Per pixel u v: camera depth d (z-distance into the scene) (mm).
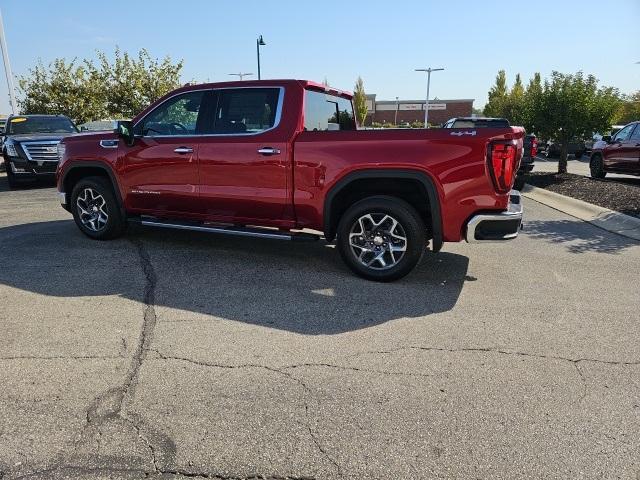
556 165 21656
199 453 2541
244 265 5594
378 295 4723
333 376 3262
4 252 6066
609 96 13688
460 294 4789
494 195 4543
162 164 5879
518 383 3203
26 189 12500
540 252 6426
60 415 2832
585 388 3150
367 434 2691
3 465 2447
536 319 4219
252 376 3252
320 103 5781
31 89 24062
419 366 3404
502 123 14234
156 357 3486
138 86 25062
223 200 5586
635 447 2605
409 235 4840
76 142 6547
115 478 2367
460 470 2436
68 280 5043
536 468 2453
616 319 4234
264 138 5266
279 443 2617
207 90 5652
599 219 8578
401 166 4699
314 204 5129
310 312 4301
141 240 6715
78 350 3578
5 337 3771
